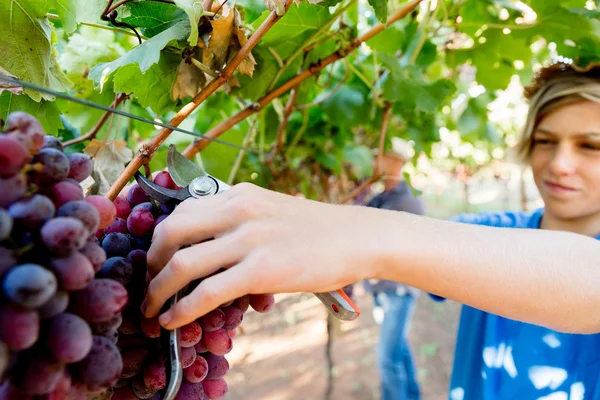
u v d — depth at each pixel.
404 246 0.45
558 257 0.49
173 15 0.68
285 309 4.40
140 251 0.48
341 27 0.91
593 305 0.47
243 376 3.28
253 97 0.89
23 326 0.31
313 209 0.45
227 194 0.45
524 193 3.49
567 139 1.09
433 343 3.89
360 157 2.16
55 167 0.38
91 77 0.70
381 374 2.85
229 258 0.41
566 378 1.01
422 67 1.34
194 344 0.46
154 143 0.56
